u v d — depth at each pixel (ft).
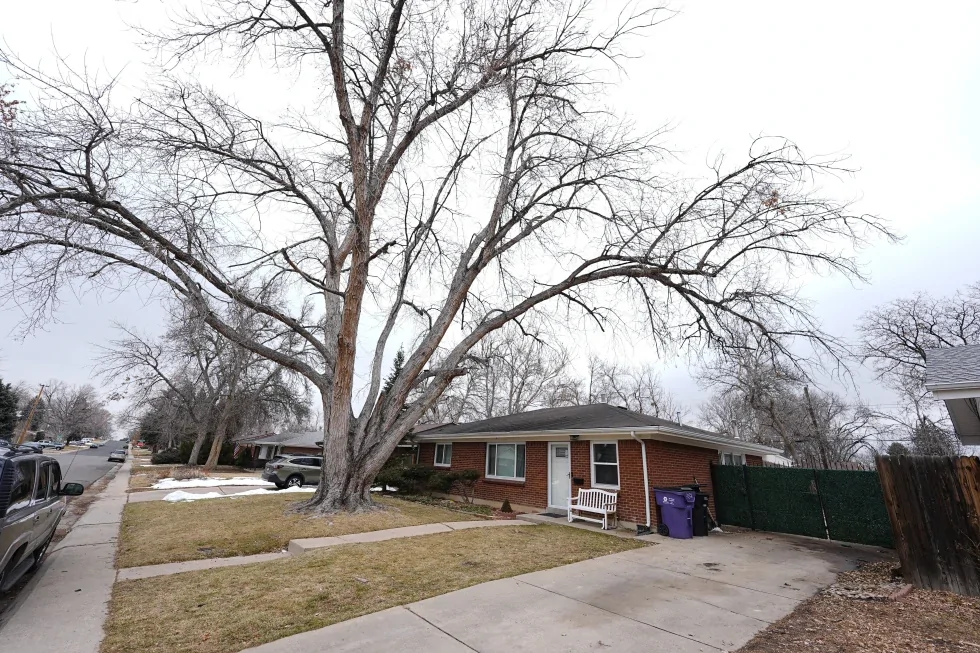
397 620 15.67
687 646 14.20
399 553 25.17
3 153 27.20
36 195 27.37
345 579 20.22
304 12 34.32
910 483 22.02
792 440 101.86
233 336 35.37
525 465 50.88
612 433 40.81
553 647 13.89
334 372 39.04
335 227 46.70
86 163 29.84
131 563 23.72
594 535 34.83
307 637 14.20
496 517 43.27
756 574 24.22
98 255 30.22
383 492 63.21
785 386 86.58
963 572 20.13
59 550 26.68
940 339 91.81
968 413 33.63
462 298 43.70
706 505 38.42
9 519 15.75
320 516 34.40
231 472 110.83
